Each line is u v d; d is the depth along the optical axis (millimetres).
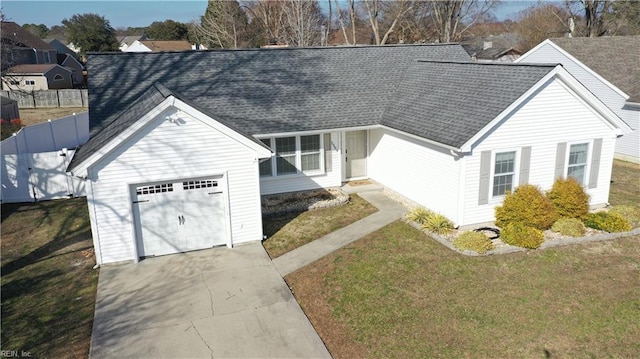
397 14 47031
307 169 18625
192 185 13188
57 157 18422
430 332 9469
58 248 13922
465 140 13586
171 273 12289
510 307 10250
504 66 15898
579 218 14562
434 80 18594
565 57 27453
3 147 18766
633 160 23656
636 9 41000
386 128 17734
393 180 18328
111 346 9219
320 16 61125
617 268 11898
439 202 15391
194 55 20000
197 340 9398
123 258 12906
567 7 44125
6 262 12992
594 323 9641
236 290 11352
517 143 14539
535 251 12867
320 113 18156
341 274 11953
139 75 18469
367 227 15008
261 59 20500
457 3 45688
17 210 17344
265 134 16719
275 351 9023
